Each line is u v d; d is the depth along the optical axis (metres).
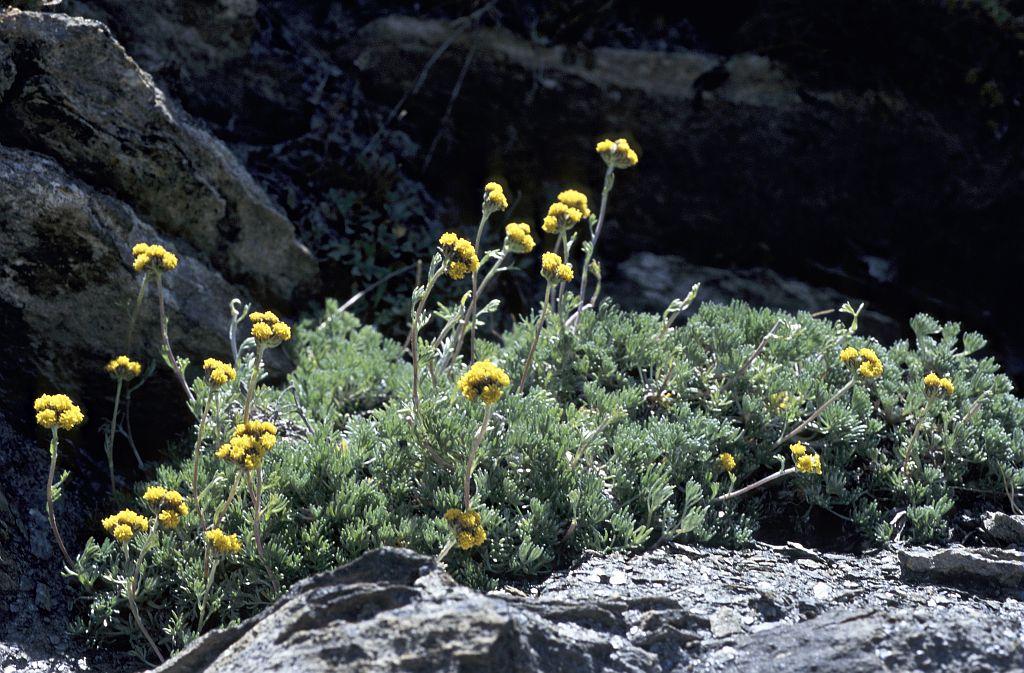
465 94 9.46
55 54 6.12
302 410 6.04
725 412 5.95
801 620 4.51
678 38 9.77
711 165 9.63
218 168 6.74
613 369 6.05
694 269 9.66
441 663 3.55
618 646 4.07
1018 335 9.61
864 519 5.41
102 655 4.73
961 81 9.47
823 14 9.45
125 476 5.90
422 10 9.49
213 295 6.61
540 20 9.56
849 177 9.61
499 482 5.19
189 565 4.91
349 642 3.65
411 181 9.16
